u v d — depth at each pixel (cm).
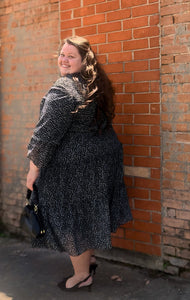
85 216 264
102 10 316
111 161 273
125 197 297
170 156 293
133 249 319
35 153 252
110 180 276
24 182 383
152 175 303
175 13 279
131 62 304
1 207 402
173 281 291
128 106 310
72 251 258
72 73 268
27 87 376
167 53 286
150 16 291
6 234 399
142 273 307
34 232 252
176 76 283
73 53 266
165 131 293
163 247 303
